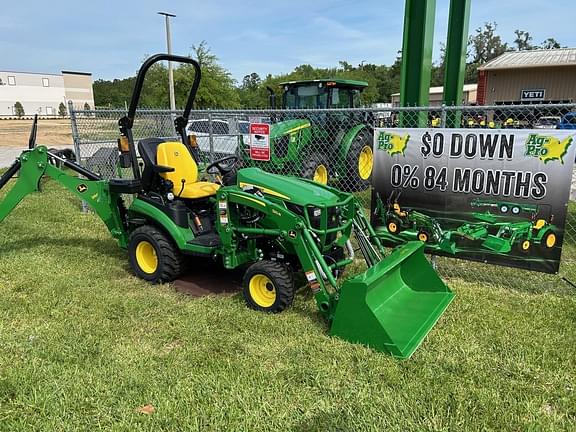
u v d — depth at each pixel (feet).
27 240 21.02
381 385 10.12
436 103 101.35
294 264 14.62
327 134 32.30
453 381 10.27
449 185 16.43
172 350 11.74
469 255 16.58
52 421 9.12
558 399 9.73
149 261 16.51
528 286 15.84
